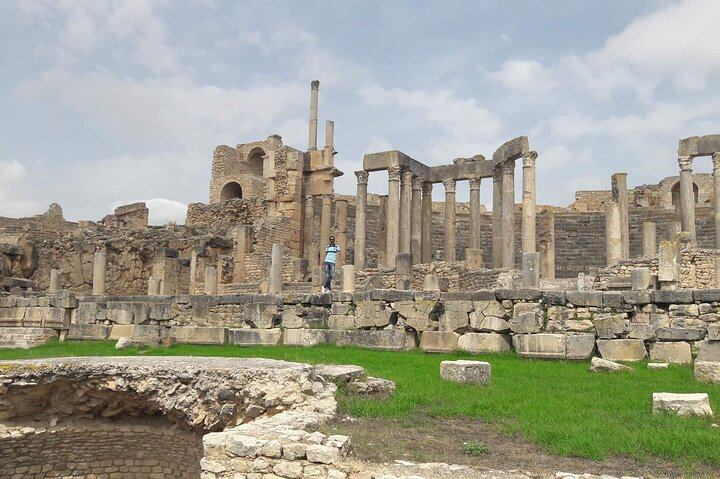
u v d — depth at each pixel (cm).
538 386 1133
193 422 1016
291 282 3144
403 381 1146
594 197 5159
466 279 2869
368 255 4444
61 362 1095
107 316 2291
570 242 4125
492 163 3575
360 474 635
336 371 1068
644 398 1013
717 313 1495
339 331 1817
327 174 3994
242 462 680
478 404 961
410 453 718
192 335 2061
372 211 4888
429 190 3900
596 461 691
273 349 1762
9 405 1051
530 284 1738
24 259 3628
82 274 3672
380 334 1747
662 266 2062
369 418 893
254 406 962
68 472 1112
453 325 1681
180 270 3594
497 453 727
